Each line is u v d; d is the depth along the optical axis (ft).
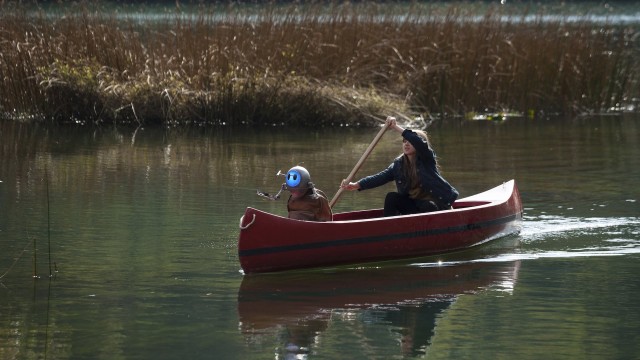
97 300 76.38
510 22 217.36
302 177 87.97
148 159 148.25
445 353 65.41
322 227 86.12
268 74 196.03
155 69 195.93
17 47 191.62
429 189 94.38
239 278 83.20
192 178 131.64
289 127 191.62
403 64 206.80
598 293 79.61
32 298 76.79
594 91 219.00
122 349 65.57
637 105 230.68
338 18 204.13
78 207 111.04
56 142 164.86
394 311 74.64
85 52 195.11
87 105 191.62
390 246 89.71
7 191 120.26
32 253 90.53
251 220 83.30
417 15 216.33
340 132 185.57
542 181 131.95
